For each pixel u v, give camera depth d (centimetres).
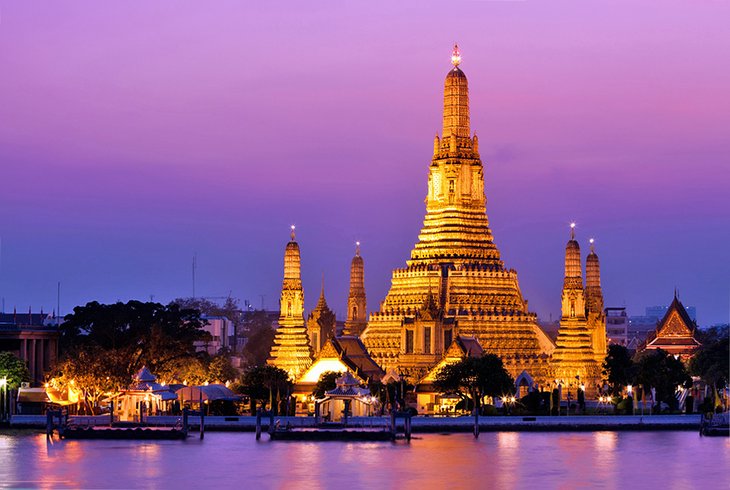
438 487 19138
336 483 19325
